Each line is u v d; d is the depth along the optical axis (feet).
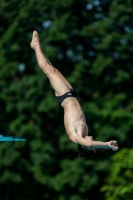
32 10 242.99
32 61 246.06
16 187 240.94
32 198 242.78
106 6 251.39
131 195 148.36
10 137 109.60
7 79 244.01
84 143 99.09
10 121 244.42
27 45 244.01
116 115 232.94
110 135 232.94
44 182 234.38
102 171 234.99
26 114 240.73
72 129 102.63
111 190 152.15
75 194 234.99
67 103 105.60
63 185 232.12
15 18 244.63
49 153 236.02
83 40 244.42
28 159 241.35
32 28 244.63
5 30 248.73
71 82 237.04
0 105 244.83
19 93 240.73
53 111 238.07
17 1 246.27
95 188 237.25
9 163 235.40
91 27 240.73
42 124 242.58
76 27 243.60
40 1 241.96
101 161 232.94
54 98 237.45
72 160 235.81
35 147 235.40
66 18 239.71
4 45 242.99
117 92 242.17
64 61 244.63
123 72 239.50
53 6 241.96
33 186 242.17
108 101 238.68
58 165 237.66
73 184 230.48
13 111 242.17
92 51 246.27
